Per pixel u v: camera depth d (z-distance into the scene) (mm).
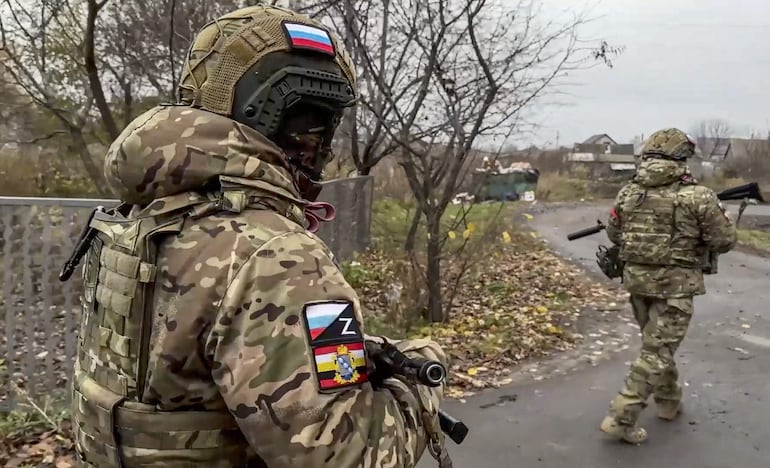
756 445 4398
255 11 1396
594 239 16094
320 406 1140
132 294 1235
